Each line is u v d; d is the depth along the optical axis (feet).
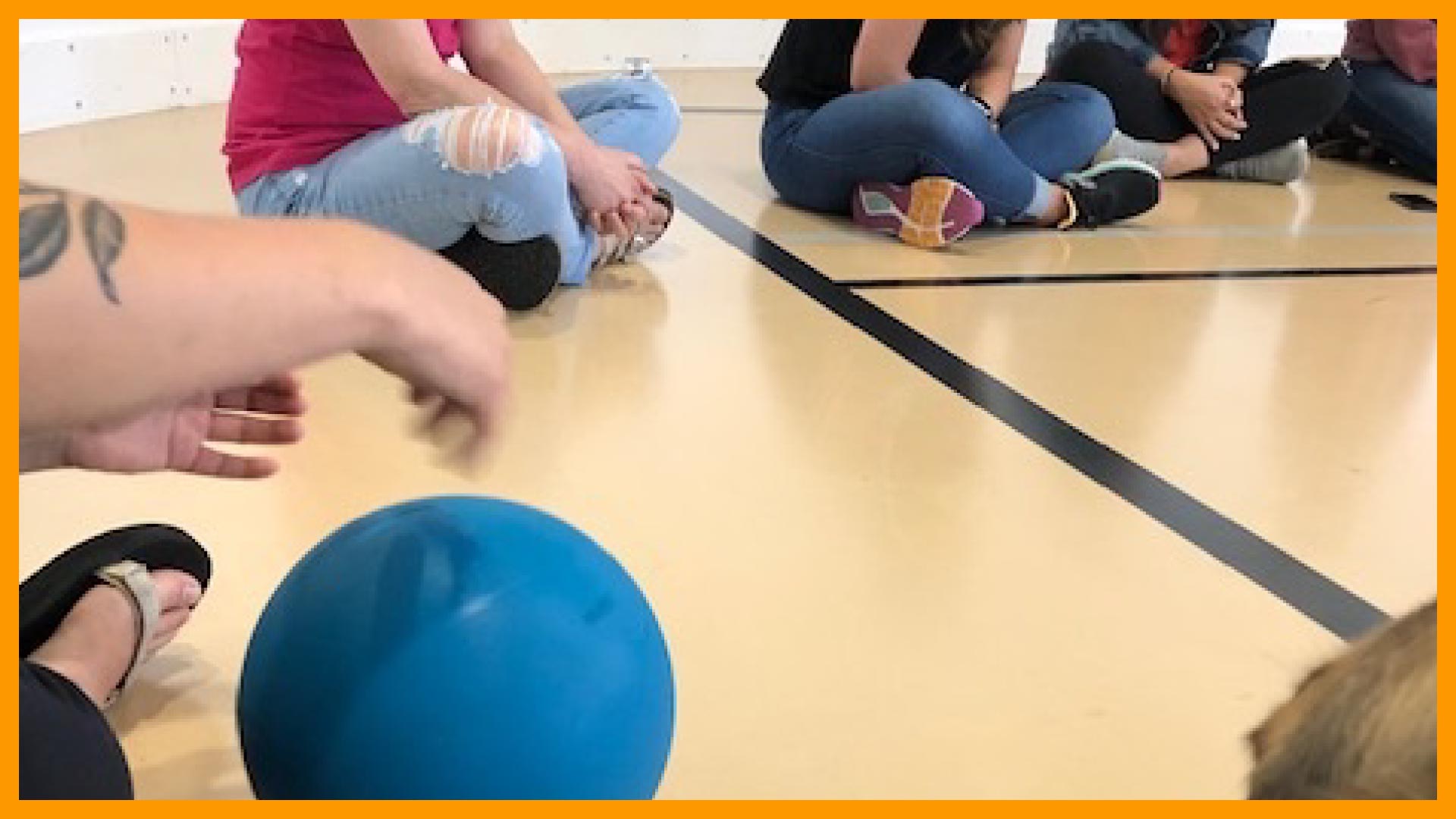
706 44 11.84
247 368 1.86
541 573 2.43
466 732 2.30
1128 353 5.50
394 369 2.05
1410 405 5.14
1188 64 9.10
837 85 7.54
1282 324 6.00
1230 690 3.28
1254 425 4.85
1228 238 7.48
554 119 6.02
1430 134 9.26
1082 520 4.05
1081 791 2.91
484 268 5.31
